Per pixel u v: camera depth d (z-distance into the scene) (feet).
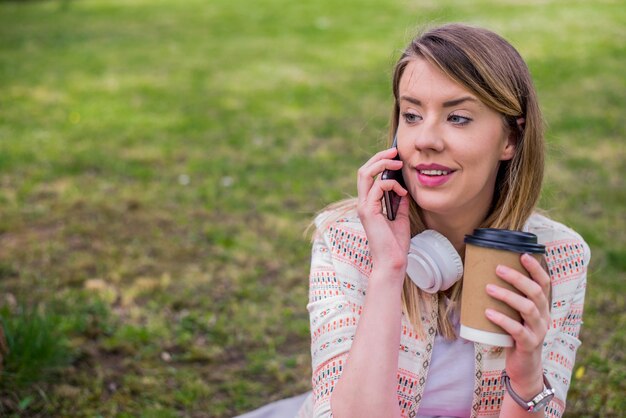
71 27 40.22
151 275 13.82
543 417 5.02
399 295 5.17
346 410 4.98
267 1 48.67
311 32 38.29
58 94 26.71
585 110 24.47
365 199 5.39
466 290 4.67
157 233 15.58
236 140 21.84
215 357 11.35
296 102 26.07
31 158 19.88
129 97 26.48
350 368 5.03
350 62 31.91
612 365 10.91
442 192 5.18
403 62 5.33
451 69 5.03
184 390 10.47
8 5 47.67
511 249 4.51
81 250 14.67
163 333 11.85
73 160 19.83
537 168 5.46
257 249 15.02
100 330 11.71
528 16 39.99
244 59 32.60
